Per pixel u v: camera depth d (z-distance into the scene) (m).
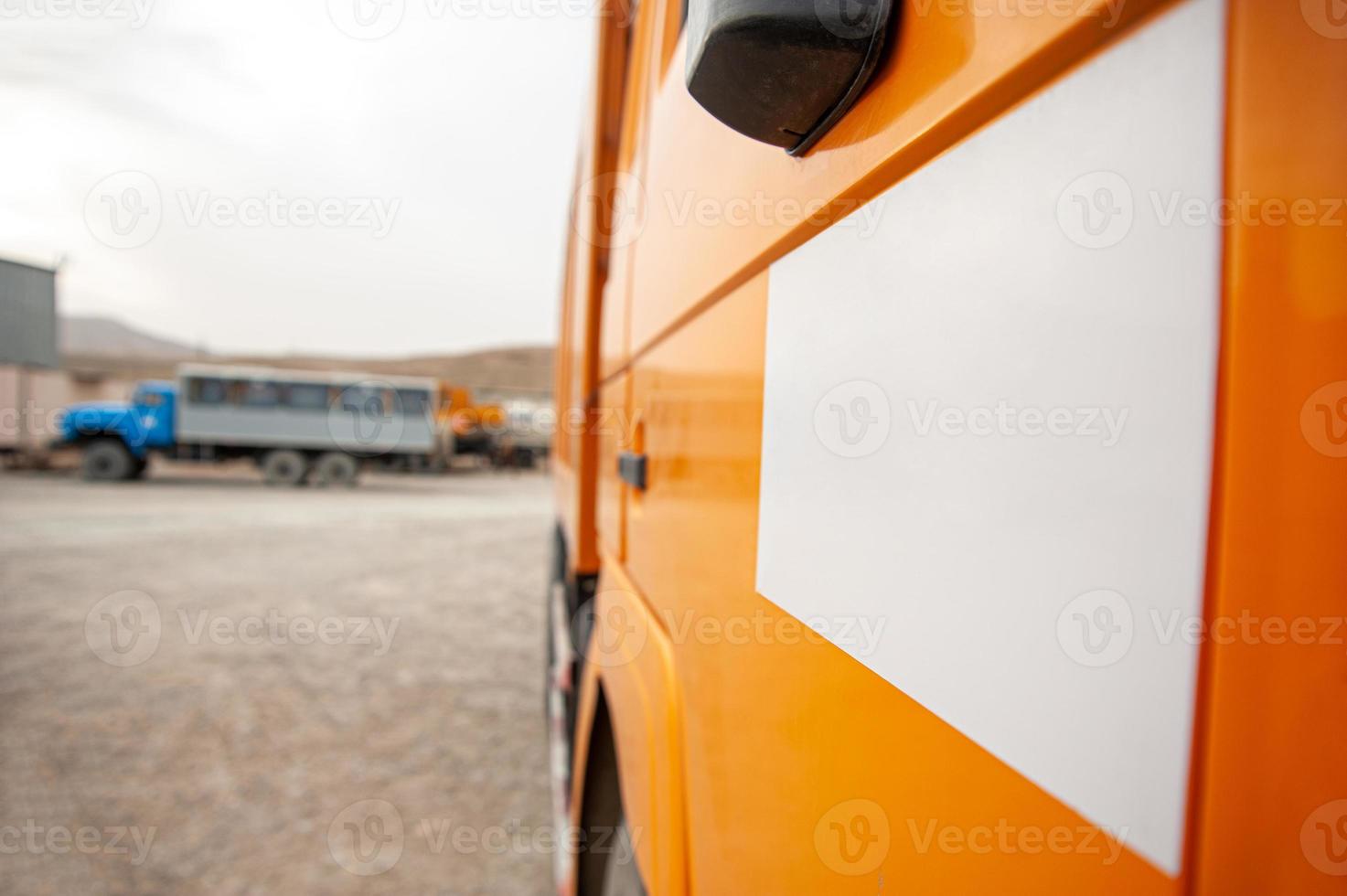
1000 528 0.42
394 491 21.80
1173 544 0.32
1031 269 0.41
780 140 0.66
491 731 4.45
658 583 1.23
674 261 1.20
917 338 0.51
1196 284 0.32
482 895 2.86
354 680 5.32
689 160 1.14
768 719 0.75
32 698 4.84
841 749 0.60
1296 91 0.30
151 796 3.59
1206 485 0.31
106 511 14.27
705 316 1.03
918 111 0.51
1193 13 0.32
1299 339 0.29
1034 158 0.41
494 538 12.59
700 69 0.57
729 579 0.89
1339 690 0.30
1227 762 0.31
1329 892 0.30
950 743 0.46
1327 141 0.29
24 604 7.27
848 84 0.58
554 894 2.88
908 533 0.51
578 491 2.17
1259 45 0.30
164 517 13.66
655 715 1.15
